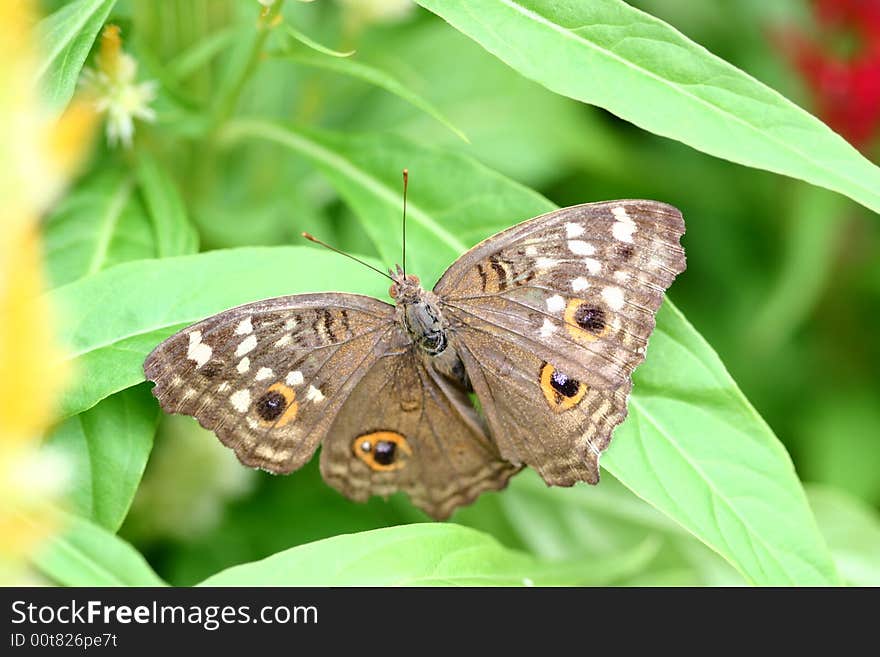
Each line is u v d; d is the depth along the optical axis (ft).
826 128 0.88
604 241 0.92
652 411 0.91
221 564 1.02
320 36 1.06
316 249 0.92
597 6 0.89
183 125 0.98
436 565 0.87
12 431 0.69
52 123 0.86
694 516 0.89
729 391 0.91
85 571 0.83
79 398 0.88
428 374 0.94
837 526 1.05
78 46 0.88
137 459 0.89
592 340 0.92
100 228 0.95
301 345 0.92
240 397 0.91
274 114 1.07
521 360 0.93
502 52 0.88
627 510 1.06
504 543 1.06
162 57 1.00
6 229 0.65
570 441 0.92
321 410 0.92
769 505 0.90
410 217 0.96
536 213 0.95
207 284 0.90
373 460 0.95
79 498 0.88
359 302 0.93
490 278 0.93
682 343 0.91
